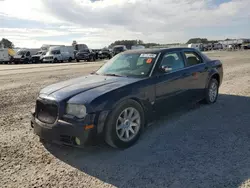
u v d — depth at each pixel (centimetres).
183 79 482
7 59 3350
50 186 274
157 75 426
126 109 363
